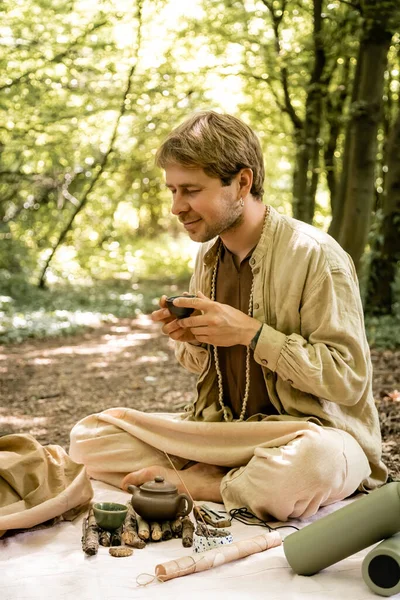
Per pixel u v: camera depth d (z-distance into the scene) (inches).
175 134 124.2
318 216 809.5
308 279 127.4
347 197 421.7
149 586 100.2
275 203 809.5
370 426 135.9
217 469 137.4
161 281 723.4
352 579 103.6
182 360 150.1
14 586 99.3
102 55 548.4
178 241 1014.4
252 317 131.3
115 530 117.2
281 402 133.2
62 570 104.6
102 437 142.3
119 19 536.7
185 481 135.6
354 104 412.2
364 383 126.5
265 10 569.0
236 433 131.6
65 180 613.0
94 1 539.2
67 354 374.6
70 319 482.3
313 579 103.2
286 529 120.6
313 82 522.6
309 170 593.0
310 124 553.9
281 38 588.4
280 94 671.1
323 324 125.3
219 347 139.3
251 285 134.4
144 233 1021.8
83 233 694.5
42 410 247.0
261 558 109.3
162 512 118.1
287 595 98.1
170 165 124.0
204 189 123.9
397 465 163.0
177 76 585.6
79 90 559.5
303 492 119.6
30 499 121.8
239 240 132.8
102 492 137.3
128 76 551.2
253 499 122.8
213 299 139.5
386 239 418.3
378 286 417.4
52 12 526.6
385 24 390.6
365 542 101.0
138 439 141.5
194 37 577.9
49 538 117.7
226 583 101.7
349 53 486.3
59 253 674.8
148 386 287.0
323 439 121.7
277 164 804.0
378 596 98.1
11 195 601.3
